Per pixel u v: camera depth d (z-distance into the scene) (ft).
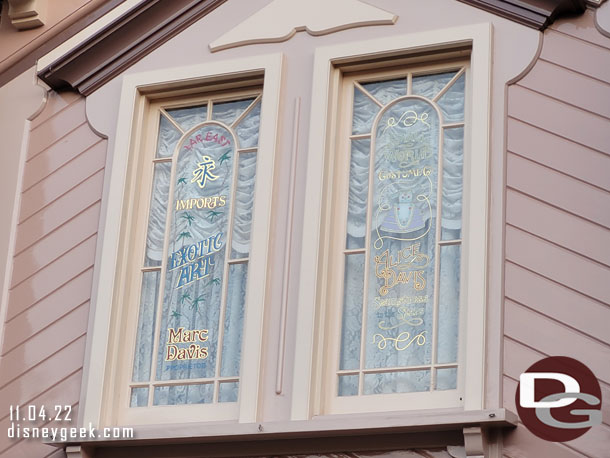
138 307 22.81
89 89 24.66
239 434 20.47
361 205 22.24
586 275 20.30
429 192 21.97
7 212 24.18
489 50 22.00
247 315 21.58
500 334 20.25
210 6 24.31
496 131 21.56
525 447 19.54
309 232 21.75
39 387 22.63
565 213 20.77
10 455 22.27
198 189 23.41
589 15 21.99
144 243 23.26
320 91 22.72
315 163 22.20
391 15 22.93
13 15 25.59
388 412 20.57
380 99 22.93
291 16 23.68
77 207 23.84
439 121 22.33
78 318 22.91
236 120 23.68
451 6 22.72
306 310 21.29
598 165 20.93
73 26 25.45
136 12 24.35
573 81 21.58
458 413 19.51
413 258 21.61
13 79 25.43
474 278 20.58
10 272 23.71
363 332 21.35
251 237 22.20
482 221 20.89
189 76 23.76
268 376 21.22
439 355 20.88
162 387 22.12
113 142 24.02
